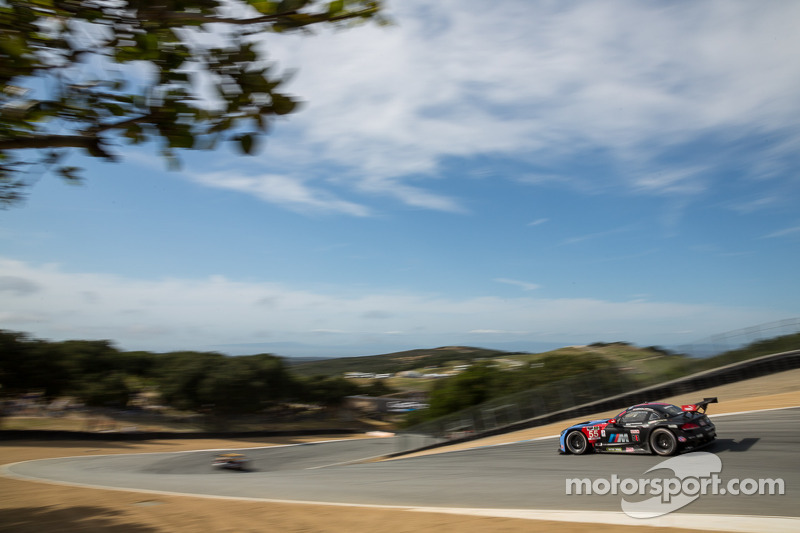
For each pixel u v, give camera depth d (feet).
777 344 88.74
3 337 188.24
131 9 11.91
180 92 12.63
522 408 101.14
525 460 49.08
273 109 12.76
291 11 12.19
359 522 25.31
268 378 239.50
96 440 163.43
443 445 100.94
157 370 239.09
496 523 23.45
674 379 92.07
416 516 26.07
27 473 81.87
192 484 53.47
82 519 29.35
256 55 12.46
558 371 146.20
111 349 244.01
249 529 24.72
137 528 26.05
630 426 43.24
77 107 13.10
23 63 12.12
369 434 222.69
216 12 12.10
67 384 198.49
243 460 104.58
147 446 157.89
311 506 30.96
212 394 218.18
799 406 57.98
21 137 12.84
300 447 146.92
